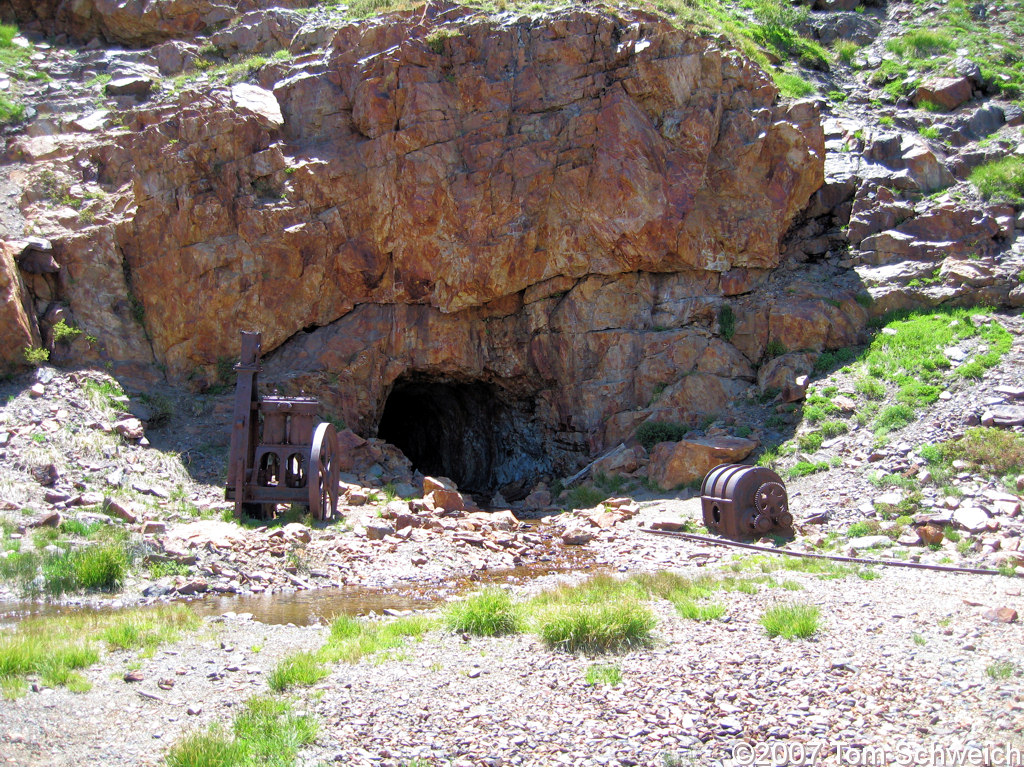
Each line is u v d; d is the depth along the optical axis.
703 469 19.27
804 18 32.91
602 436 22.80
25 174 23.12
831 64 31.03
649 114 23.08
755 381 22.34
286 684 7.84
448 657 8.59
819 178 24.16
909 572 12.48
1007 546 13.45
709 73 23.44
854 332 22.08
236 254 22.39
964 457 16.64
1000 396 18.02
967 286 21.64
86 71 28.33
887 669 7.86
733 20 31.34
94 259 21.88
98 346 21.36
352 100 23.73
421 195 22.72
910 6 34.53
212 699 7.60
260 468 17.03
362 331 23.47
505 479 26.62
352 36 24.81
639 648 8.65
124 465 18.09
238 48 28.62
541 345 23.94
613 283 23.44
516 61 23.53
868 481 17.12
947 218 23.06
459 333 23.66
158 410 20.53
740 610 9.99
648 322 23.42
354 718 7.09
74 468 17.44
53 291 21.48
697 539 16.00
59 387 19.70
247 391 16.89
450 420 28.66
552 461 24.75
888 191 24.11
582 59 23.23
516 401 25.25
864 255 23.39
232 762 6.23
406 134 22.73
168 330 22.19
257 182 23.02
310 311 23.23
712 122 22.95
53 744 6.64
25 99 26.34
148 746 6.64
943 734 6.60
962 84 27.77
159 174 22.52
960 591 10.96
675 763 6.26
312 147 23.69
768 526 15.59
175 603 11.73
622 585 11.59
